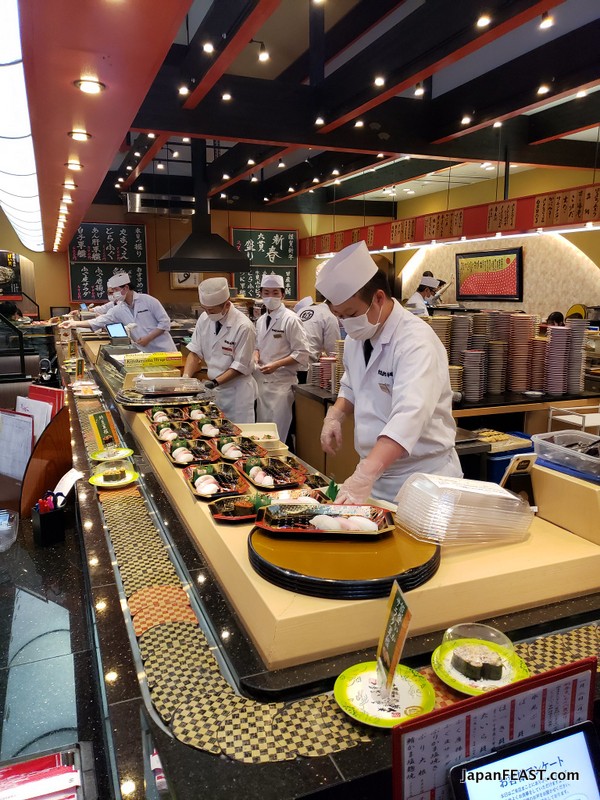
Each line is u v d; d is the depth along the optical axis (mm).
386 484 2055
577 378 4219
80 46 2168
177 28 2021
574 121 7344
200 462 2008
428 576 1156
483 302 12219
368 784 839
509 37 5547
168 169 11930
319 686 1001
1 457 2285
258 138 5719
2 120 2834
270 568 1132
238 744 884
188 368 4488
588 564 1286
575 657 1094
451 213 9031
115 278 6027
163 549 1546
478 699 844
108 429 2832
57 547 1893
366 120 6277
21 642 1437
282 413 5156
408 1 5641
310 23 5719
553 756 895
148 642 1129
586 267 10094
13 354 4855
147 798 853
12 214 7203
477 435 3176
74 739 1170
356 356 2119
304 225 14039
